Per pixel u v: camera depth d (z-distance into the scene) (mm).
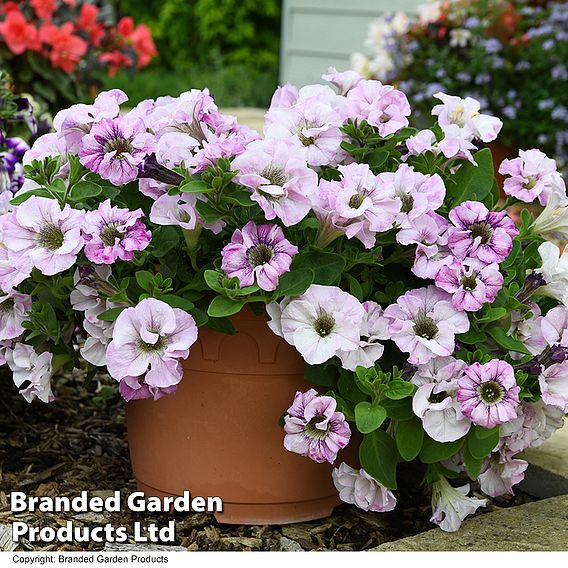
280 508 1517
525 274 1515
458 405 1400
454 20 3516
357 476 1450
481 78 3297
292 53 4668
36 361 1490
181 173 1407
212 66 7684
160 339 1390
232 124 1482
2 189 1798
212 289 1432
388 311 1426
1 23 2953
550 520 1497
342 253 1448
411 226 1427
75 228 1402
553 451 1661
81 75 3174
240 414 1477
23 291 1521
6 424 1799
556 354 1432
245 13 7609
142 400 1523
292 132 1478
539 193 1497
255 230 1400
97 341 1461
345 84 1595
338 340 1390
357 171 1419
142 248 1377
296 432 1409
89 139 1422
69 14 3150
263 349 1457
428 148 1482
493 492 1502
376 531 1545
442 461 1530
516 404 1379
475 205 1437
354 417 1417
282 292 1398
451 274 1418
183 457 1507
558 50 3270
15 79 2959
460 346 1446
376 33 3697
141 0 8062
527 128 3266
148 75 7430
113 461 1705
